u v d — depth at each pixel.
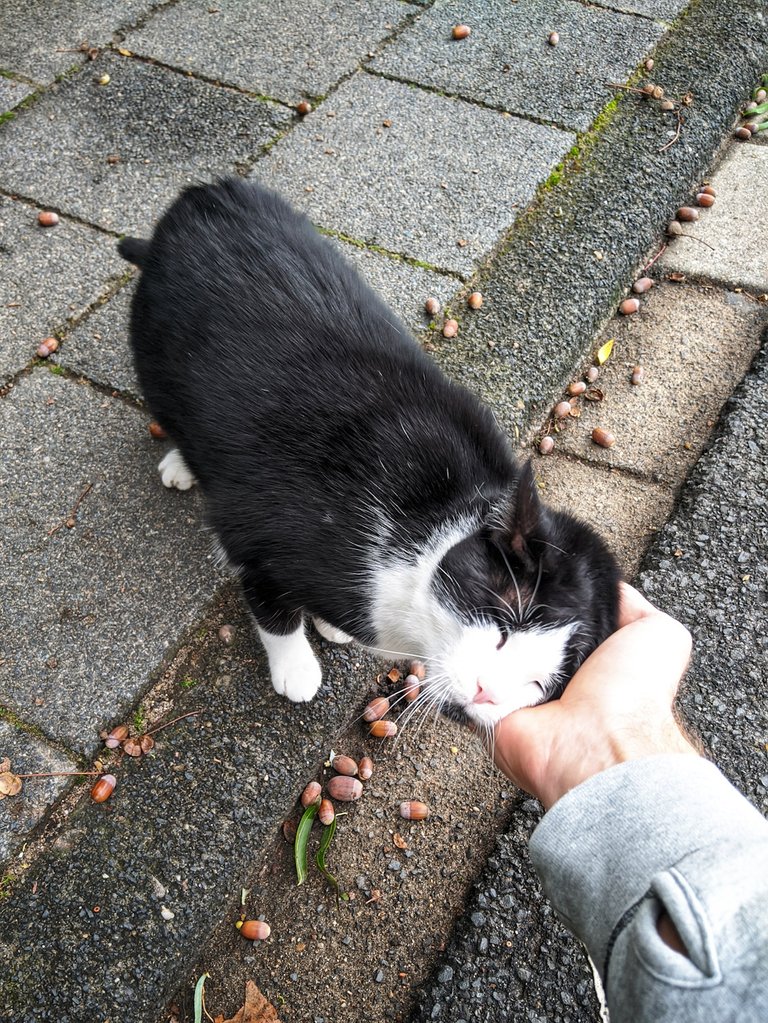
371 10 1.20
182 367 0.61
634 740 0.41
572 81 1.12
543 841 0.34
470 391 0.72
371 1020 0.54
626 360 0.92
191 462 0.63
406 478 0.57
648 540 0.78
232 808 0.59
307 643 0.67
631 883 0.31
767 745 0.64
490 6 1.22
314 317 0.61
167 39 1.13
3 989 0.51
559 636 0.54
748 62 1.17
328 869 0.60
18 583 0.68
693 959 0.27
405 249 0.92
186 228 0.66
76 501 0.73
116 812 0.58
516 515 0.52
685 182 1.04
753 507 0.77
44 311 0.84
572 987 0.54
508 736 0.44
